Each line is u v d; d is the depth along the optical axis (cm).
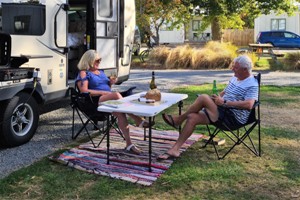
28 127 462
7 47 427
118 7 678
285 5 1736
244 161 397
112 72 664
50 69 505
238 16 1761
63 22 527
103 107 376
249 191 325
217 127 407
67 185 337
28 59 451
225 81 1038
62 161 387
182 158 406
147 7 1728
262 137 488
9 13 454
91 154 413
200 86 930
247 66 401
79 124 557
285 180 348
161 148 435
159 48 1498
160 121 568
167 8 1722
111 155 409
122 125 417
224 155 409
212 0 1609
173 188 331
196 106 407
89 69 479
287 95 801
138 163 384
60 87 528
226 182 344
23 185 337
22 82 439
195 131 511
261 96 787
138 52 1853
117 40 677
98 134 499
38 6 481
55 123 562
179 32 2977
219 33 1797
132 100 413
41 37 489
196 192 323
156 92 406
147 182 339
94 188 331
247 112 404
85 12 692
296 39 2459
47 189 329
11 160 402
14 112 438
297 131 518
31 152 429
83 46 652
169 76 1162
